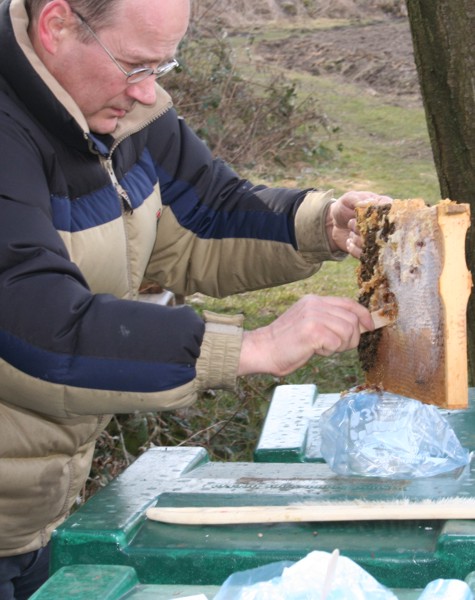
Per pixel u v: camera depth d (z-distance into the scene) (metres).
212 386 1.60
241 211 2.22
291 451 1.94
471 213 2.88
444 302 1.50
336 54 11.77
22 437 1.87
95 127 1.89
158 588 1.42
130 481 1.76
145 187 2.11
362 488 1.62
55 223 1.82
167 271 2.29
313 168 8.06
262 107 8.41
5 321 1.54
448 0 2.77
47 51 1.77
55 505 1.99
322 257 2.17
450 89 2.83
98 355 1.53
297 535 1.47
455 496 1.54
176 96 7.60
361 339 1.79
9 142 1.70
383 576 1.37
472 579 1.27
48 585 1.38
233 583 1.31
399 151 8.69
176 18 1.76
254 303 5.31
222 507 1.55
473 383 3.05
